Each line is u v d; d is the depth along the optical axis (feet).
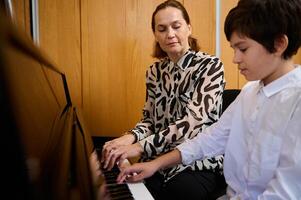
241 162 2.89
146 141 3.35
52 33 5.97
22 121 0.99
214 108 3.66
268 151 2.50
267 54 2.42
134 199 2.47
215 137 3.23
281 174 2.27
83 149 2.35
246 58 2.46
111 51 6.25
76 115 3.82
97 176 2.10
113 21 6.19
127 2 6.19
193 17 6.46
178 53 4.11
